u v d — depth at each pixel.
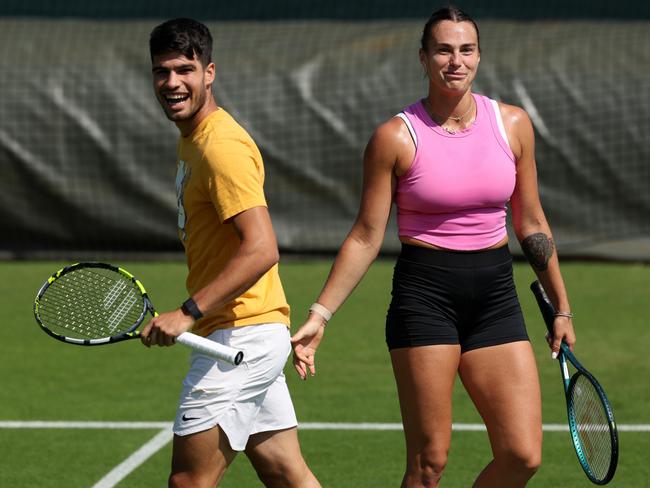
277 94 49.44
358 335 36.91
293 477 17.53
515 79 48.94
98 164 49.25
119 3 61.44
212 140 16.12
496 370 17.28
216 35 51.94
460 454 24.78
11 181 49.44
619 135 48.25
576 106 48.50
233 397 16.44
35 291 44.22
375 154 17.25
